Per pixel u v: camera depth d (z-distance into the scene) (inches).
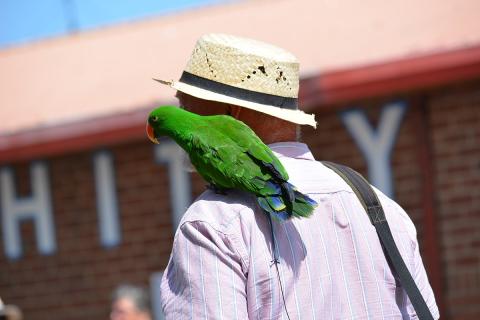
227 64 134.6
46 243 497.7
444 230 416.2
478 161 411.5
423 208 418.6
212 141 131.0
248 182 125.1
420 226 419.2
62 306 495.5
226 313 121.2
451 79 402.3
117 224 482.0
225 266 123.2
